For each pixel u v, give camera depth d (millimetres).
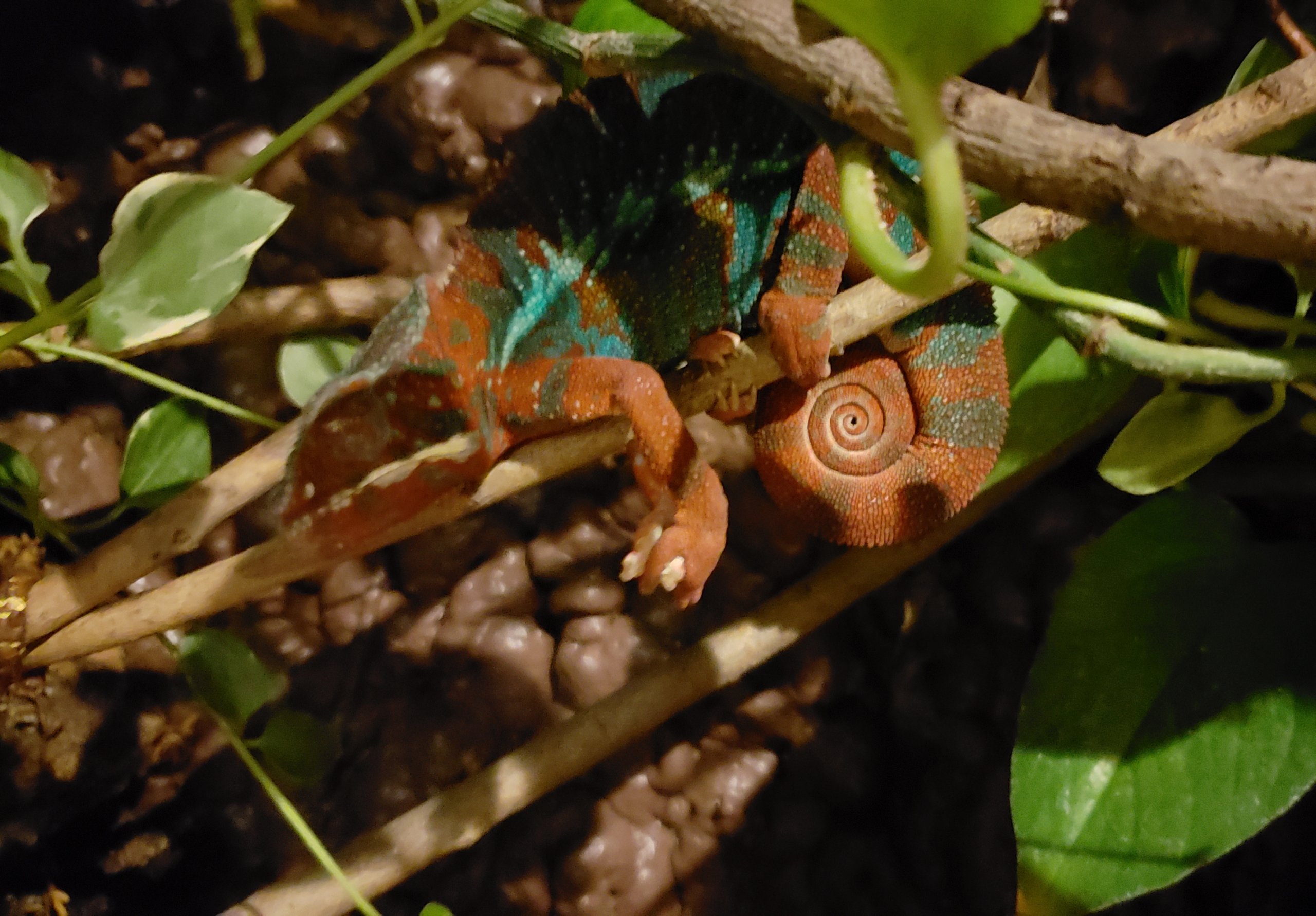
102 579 730
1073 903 707
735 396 729
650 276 724
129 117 815
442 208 831
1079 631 729
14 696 761
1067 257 741
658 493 706
